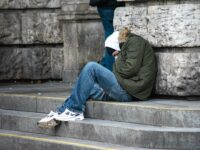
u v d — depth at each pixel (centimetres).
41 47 1864
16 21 1866
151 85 1312
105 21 1535
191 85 1301
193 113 1165
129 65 1283
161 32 1317
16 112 1448
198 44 1300
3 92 1557
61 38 1831
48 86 1717
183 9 1296
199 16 1298
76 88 1289
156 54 1335
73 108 1285
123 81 1285
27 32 1859
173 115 1175
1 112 1452
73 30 1753
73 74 1762
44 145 1266
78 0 1739
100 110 1284
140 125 1205
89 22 1748
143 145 1157
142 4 1364
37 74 1864
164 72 1319
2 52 1878
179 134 1130
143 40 1310
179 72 1300
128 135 1177
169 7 1308
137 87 1288
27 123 1371
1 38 1869
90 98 1305
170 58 1309
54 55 1847
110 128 1207
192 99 1315
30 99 1442
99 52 1756
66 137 1287
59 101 1376
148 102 1282
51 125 1277
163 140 1139
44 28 1844
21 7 1856
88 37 1750
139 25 1357
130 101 1300
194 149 1127
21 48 1878
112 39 1340
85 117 1310
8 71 1880
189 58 1298
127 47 1302
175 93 1309
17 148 1326
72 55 1762
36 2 1842
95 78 1290
